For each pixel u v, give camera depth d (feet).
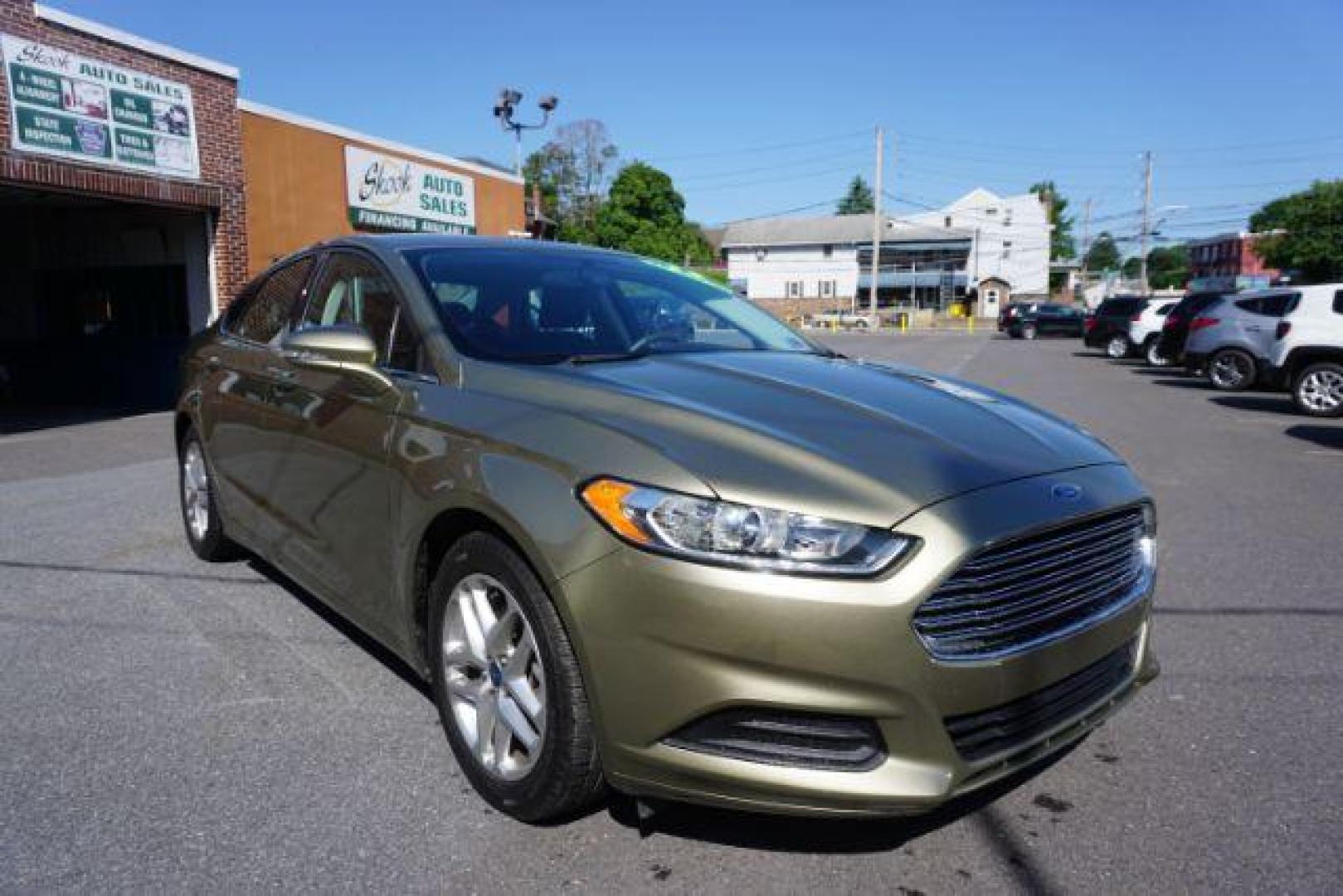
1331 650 13.21
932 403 9.85
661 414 8.45
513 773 8.73
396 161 55.57
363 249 12.39
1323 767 9.98
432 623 9.49
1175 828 8.84
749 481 7.45
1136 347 77.97
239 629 13.69
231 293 43.98
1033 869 8.20
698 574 7.22
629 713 7.52
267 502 13.20
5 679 12.00
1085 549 8.42
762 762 7.34
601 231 159.53
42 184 35.17
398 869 8.14
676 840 8.57
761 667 7.15
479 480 8.54
